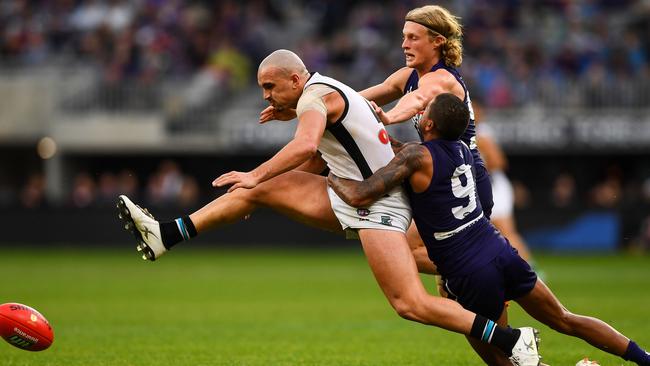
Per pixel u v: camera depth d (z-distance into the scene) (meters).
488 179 27.77
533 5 109.19
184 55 106.06
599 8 109.75
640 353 25.92
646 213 87.81
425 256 27.64
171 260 80.50
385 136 25.72
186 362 30.06
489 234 25.02
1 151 107.88
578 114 91.25
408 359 31.02
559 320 25.92
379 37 106.25
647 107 90.69
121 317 43.19
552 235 88.81
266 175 23.88
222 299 51.50
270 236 94.19
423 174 24.62
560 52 101.50
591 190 99.94
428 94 26.39
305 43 106.75
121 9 113.62
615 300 49.66
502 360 26.02
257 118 95.44
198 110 97.75
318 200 25.86
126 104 98.94
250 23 109.06
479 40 103.00
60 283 60.44
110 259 80.88
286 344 34.59
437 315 24.33
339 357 31.38
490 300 24.78
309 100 24.78
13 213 94.06
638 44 103.00
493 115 92.44
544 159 100.12
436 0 108.00
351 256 84.94
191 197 95.31
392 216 24.98
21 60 106.88
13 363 29.77
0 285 59.00
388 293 24.77
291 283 60.66
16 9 113.44
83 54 106.56
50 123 100.25
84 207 93.44
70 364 29.59
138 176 105.81
